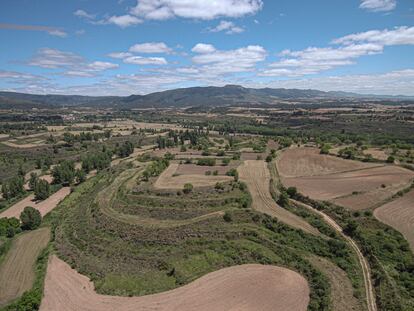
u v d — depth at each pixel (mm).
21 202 130250
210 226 91500
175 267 75000
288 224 91938
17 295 68562
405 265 72125
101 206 110312
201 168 150375
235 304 62469
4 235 96938
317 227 91000
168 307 62406
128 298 65625
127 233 91625
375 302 62281
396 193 108562
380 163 146375
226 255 79125
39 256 84062
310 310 59844
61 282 72312
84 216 107062
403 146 175250
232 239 86312
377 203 101938
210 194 111062
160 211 101438
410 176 125750
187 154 188875
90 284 71188
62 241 92188
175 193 112625
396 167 139125
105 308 62938
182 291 67062
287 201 103875
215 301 63625
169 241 86188
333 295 64125
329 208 100875
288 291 65938
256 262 76562
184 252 81188
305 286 67438
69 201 125562
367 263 75375
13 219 102000
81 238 93000
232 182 123000
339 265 74562
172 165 158500
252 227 91188
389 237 82938
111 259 81375
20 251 87812
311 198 108062
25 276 75688
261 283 68625
